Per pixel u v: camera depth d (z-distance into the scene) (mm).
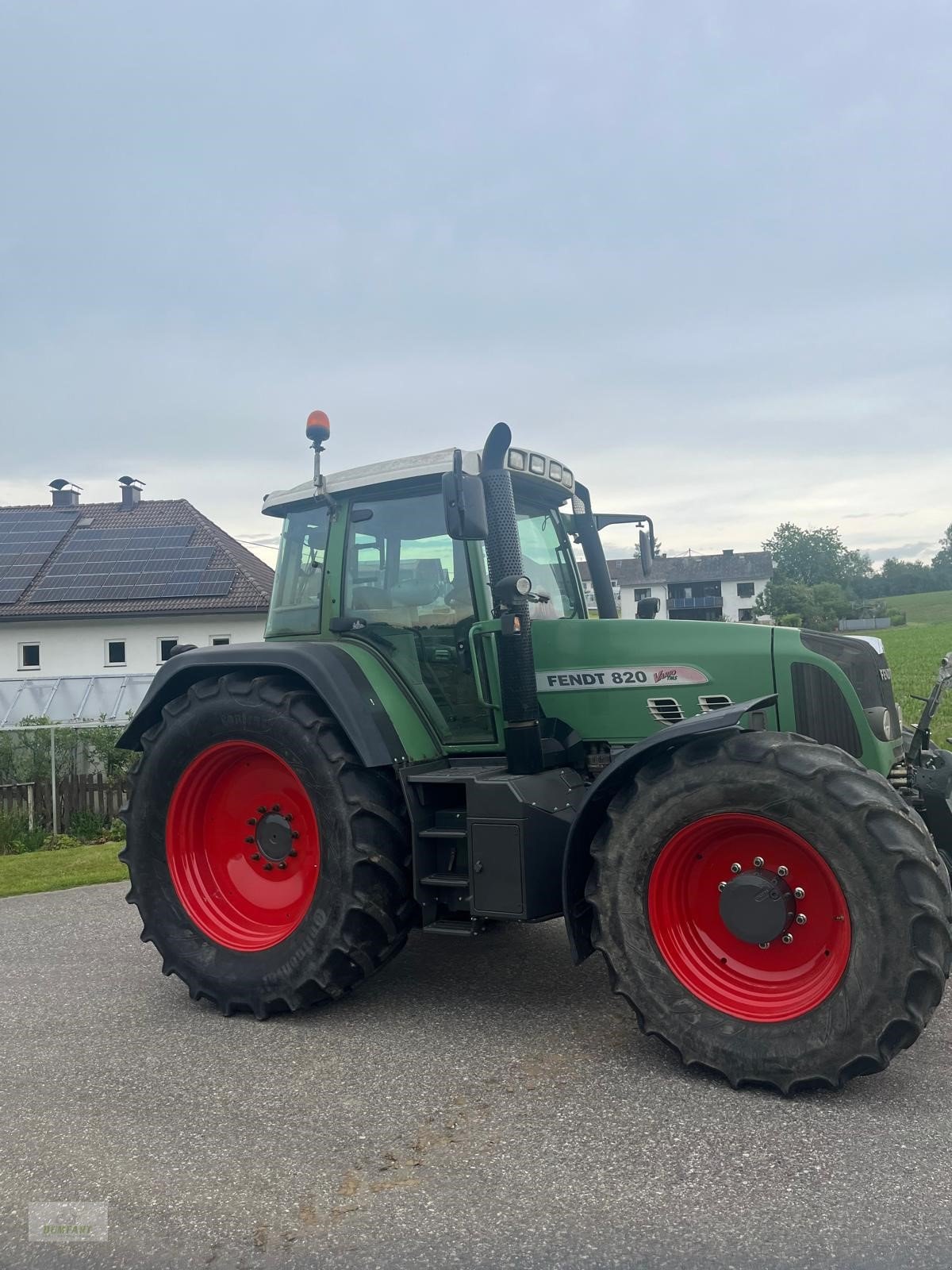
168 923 4363
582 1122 2973
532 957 4766
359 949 3934
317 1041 3777
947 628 58562
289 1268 2311
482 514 3762
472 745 4281
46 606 22125
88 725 11398
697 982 3332
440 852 4082
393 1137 2932
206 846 4508
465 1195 2582
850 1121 2906
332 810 3959
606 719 4184
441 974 4543
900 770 4051
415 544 4453
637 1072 3330
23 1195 2680
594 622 4238
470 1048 3627
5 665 22078
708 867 3428
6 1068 3617
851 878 3033
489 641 4184
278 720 4109
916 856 2973
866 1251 2262
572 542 5223
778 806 3150
